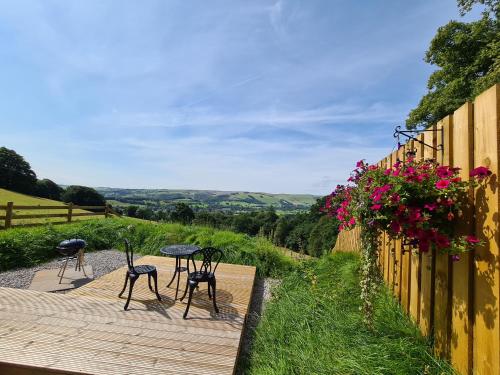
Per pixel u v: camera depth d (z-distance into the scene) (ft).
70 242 15.97
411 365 6.09
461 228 5.51
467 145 5.43
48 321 9.32
